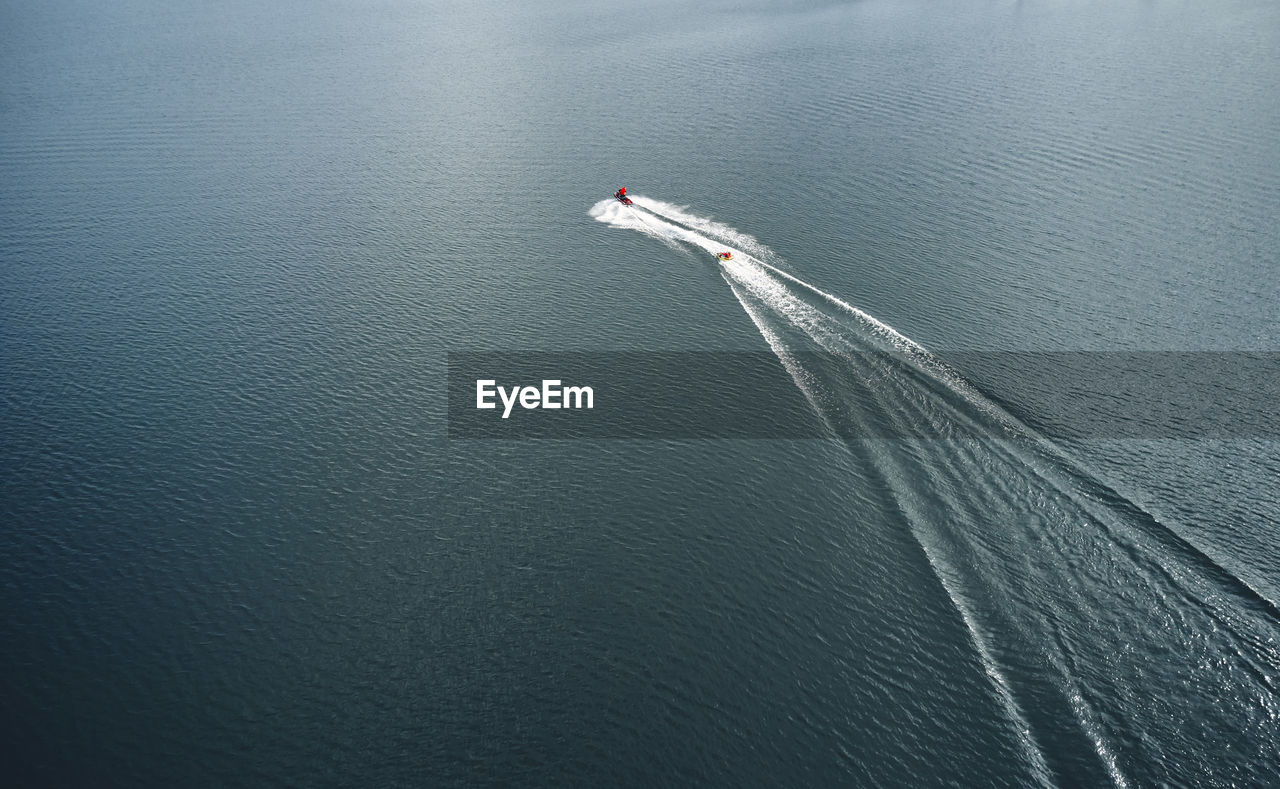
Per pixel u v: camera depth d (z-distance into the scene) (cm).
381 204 9781
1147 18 15788
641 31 17150
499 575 5122
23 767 4188
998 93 12244
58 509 5638
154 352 7206
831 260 8025
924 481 5541
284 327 7500
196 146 11706
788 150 10688
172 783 4109
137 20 19612
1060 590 4781
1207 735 4081
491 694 4459
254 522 5525
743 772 4100
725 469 5781
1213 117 10831
